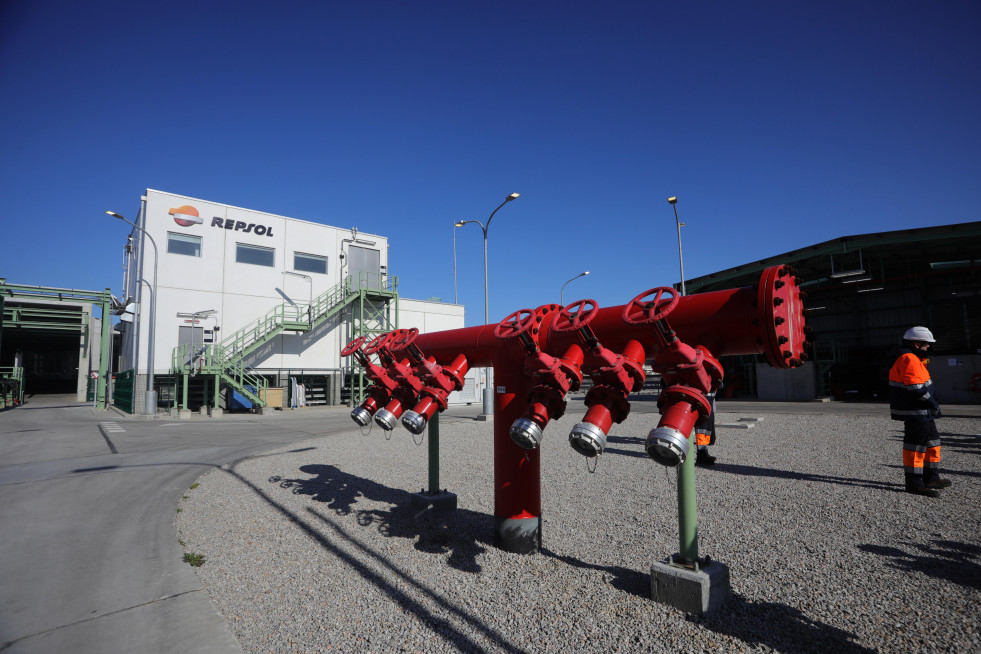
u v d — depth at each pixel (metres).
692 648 2.78
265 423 17.81
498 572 3.88
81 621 3.20
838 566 3.84
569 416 18.67
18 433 14.62
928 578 3.58
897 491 6.04
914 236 21.73
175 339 23.16
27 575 3.95
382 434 13.43
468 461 8.88
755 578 3.67
